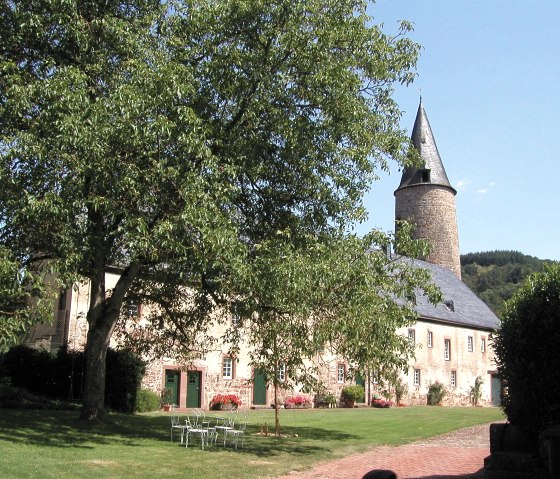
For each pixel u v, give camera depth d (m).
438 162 53.69
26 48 14.04
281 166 14.54
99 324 15.66
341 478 10.53
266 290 12.20
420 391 40.53
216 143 13.23
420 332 41.34
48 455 10.80
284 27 13.37
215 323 28.64
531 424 9.16
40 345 24.94
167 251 12.62
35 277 11.43
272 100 13.62
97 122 11.31
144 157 12.02
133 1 14.62
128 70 13.09
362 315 12.22
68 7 13.09
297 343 13.05
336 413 26.44
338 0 13.86
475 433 18.77
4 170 11.44
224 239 11.35
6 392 18.86
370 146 14.04
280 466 11.44
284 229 14.24
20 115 12.26
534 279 9.86
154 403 24.34
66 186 11.38
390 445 15.53
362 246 12.90
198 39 13.90
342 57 13.97
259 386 30.94
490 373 48.06
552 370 8.99
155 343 19.06
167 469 10.47
